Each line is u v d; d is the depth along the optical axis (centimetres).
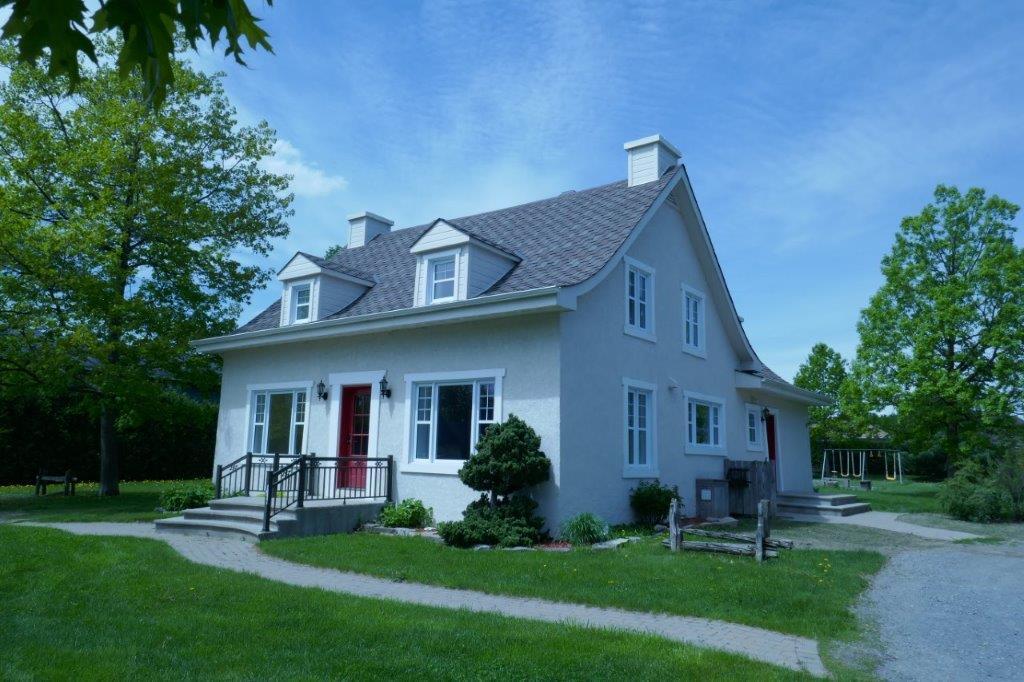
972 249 2606
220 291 2258
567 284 1230
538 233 1625
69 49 255
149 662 542
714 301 1903
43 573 877
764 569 957
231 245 2273
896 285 2672
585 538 1172
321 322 1567
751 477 1742
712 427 1828
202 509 1431
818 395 2314
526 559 997
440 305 1344
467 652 572
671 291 1684
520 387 1302
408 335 1495
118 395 1877
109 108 1964
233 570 922
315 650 576
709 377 1825
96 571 888
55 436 2573
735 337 1961
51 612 695
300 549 1079
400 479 1440
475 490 1262
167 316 2061
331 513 1305
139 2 255
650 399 1546
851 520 1698
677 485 1603
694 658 566
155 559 968
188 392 2908
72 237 1812
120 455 2750
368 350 1566
